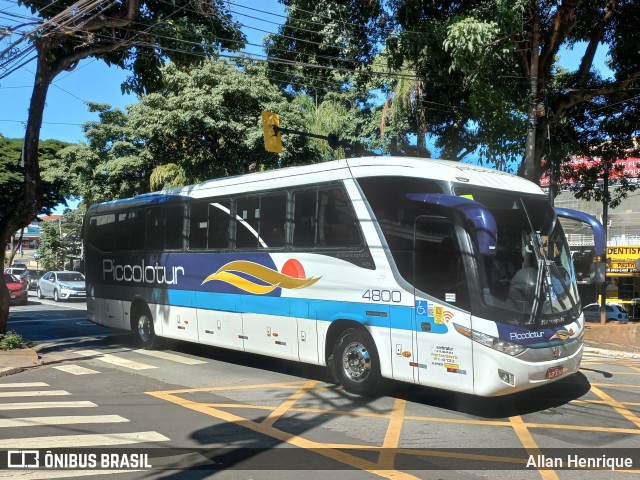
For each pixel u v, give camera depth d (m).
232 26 13.38
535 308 7.25
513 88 14.95
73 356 12.32
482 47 12.40
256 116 22.61
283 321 9.48
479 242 6.60
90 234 15.37
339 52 16.66
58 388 9.18
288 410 7.72
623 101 15.91
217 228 11.06
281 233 9.63
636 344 15.13
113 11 12.02
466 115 17.86
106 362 11.58
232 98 22.80
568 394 8.78
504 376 6.84
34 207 12.34
